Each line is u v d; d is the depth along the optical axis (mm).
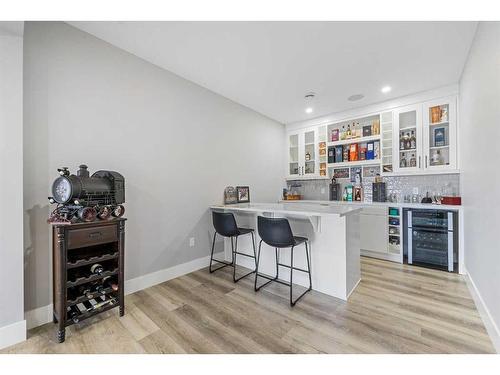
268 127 4434
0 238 1546
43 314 1833
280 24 1925
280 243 2230
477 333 1686
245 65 2600
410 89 3186
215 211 2986
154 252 2605
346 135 4105
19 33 1600
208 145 3248
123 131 2346
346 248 2227
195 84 3064
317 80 2939
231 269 3094
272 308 2076
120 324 1840
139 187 2479
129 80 2389
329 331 1732
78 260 1729
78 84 2043
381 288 2449
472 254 2314
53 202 1757
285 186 4910
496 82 1495
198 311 2031
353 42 2146
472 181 2297
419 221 3123
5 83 1553
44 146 1855
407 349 1526
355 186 4172
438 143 3229
